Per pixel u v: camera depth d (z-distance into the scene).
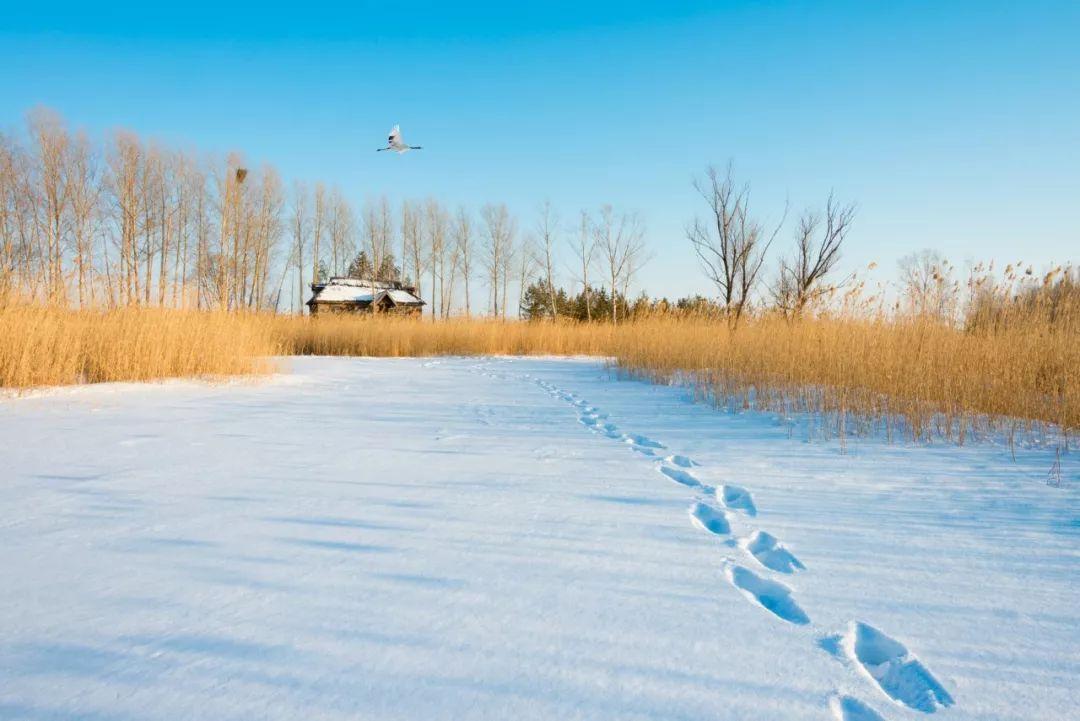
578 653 2.02
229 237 30.05
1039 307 7.37
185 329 11.32
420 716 1.67
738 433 6.36
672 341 13.24
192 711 1.68
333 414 7.56
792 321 10.38
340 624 2.20
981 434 5.98
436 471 4.61
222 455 5.11
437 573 2.69
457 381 12.40
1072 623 2.27
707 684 1.85
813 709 1.73
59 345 9.56
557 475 4.50
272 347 15.28
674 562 2.84
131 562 2.77
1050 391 6.72
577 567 2.77
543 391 10.55
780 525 3.39
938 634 2.19
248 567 2.73
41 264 10.44
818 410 7.58
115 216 26.03
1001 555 2.94
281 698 1.75
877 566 2.81
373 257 42.59
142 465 4.71
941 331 7.74
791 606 2.43
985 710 1.75
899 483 4.29
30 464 4.71
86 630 2.14
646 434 6.30
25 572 2.64
